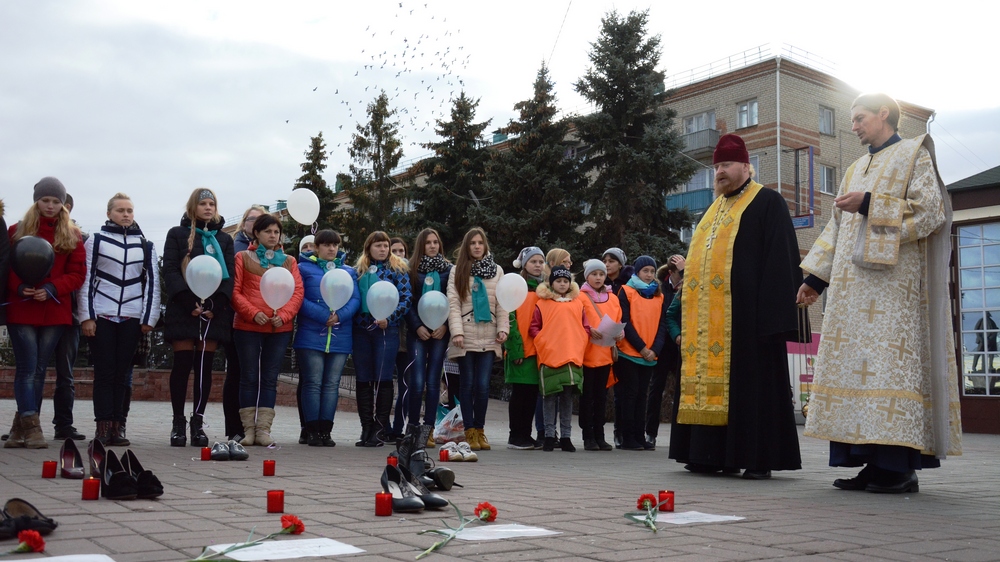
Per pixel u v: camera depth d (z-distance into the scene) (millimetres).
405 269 8430
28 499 4129
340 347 8320
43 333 7062
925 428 5711
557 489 5109
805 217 26141
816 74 33438
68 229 7168
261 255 7867
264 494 4477
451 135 29438
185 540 3158
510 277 8375
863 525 3986
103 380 7285
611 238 24281
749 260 6473
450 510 4074
